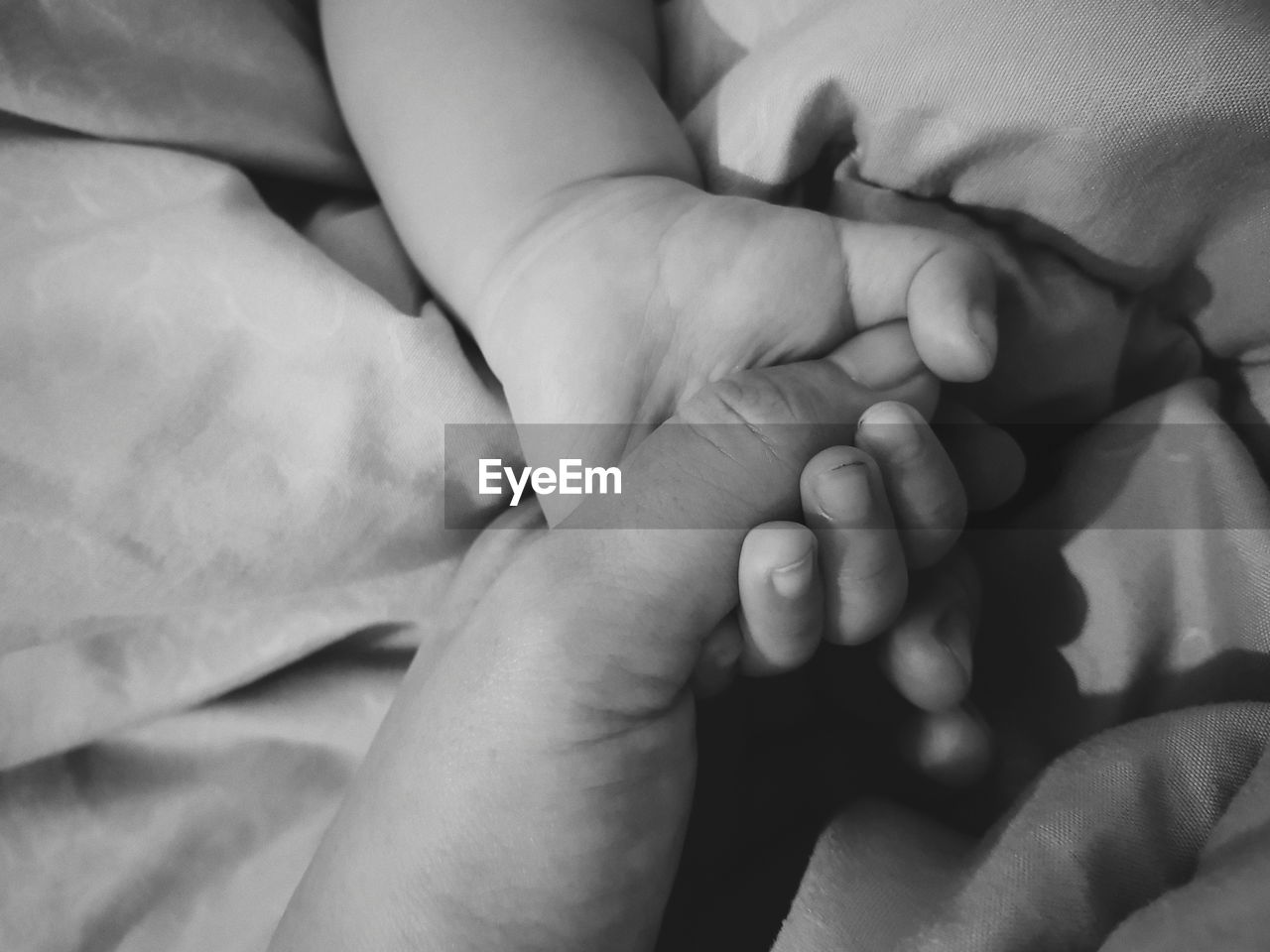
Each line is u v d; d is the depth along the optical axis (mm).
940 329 148
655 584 141
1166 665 155
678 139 181
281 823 180
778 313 158
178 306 173
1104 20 145
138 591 172
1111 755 136
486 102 178
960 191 163
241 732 184
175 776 184
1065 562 165
